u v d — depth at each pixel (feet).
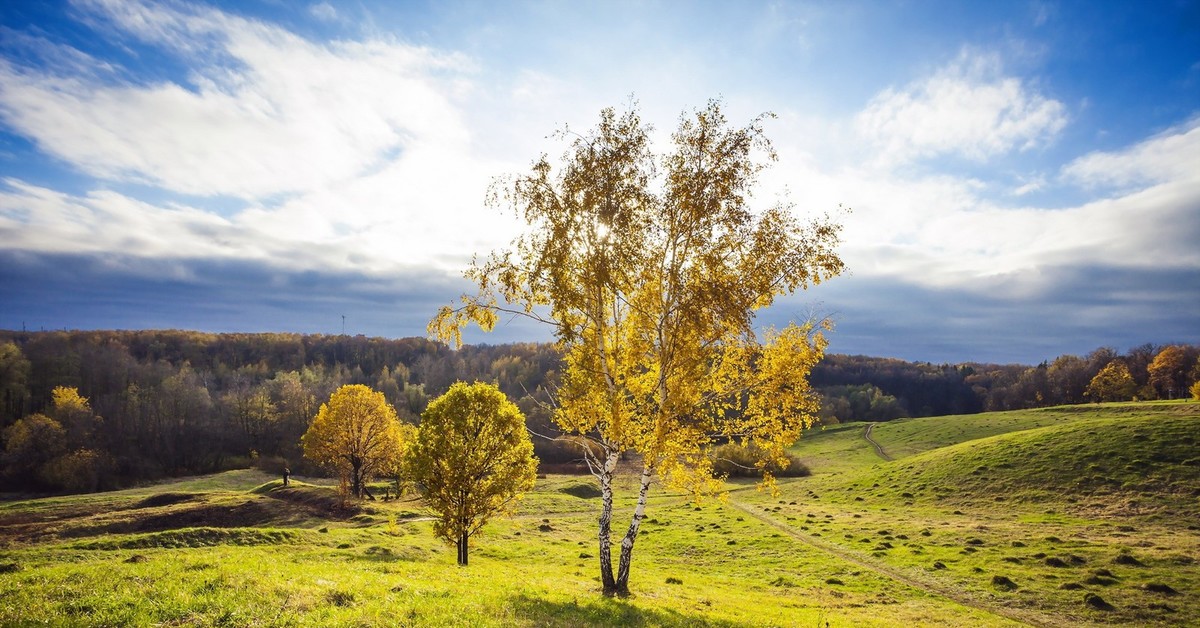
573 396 72.33
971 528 147.74
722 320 65.51
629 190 68.54
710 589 102.63
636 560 144.25
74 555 100.48
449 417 117.60
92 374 446.19
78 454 330.75
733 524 188.85
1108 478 169.07
